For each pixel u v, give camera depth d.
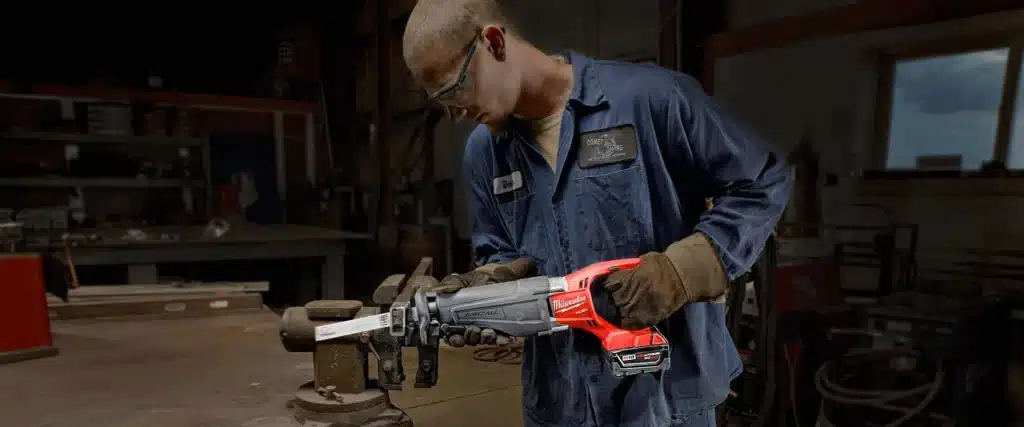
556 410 0.97
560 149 0.86
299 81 5.05
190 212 4.44
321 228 4.23
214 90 5.12
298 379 1.54
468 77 0.78
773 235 1.73
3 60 4.46
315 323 1.19
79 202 4.13
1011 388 1.53
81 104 4.03
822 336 1.85
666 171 0.85
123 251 3.17
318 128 4.94
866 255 1.78
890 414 1.78
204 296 2.47
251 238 3.45
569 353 0.93
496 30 0.77
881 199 1.75
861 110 1.77
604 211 0.86
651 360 0.80
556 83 0.86
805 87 1.87
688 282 0.77
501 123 0.86
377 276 4.40
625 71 0.87
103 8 4.71
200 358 1.74
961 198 1.61
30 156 3.96
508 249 1.09
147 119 4.15
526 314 0.85
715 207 0.83
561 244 0.91
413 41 0.79
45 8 4.54
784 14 1.91
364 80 4.77
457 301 0.88
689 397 0.89
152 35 4.91
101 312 2.31
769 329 1.73
